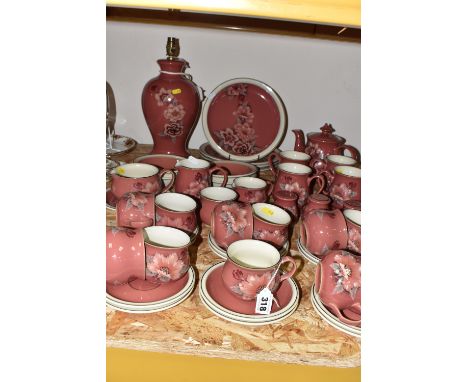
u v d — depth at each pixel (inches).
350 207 40.4
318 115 57.8
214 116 52.4
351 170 43.9
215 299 28.7
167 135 49.4
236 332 26.5
